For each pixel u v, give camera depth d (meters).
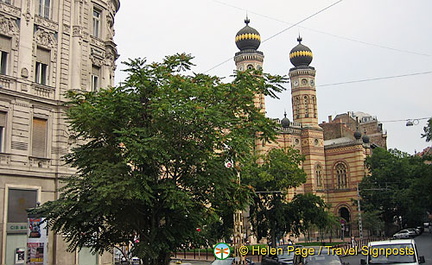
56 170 30.66
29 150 29.34
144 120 19.38
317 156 79.56
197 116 18.66
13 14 29.45
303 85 82.62
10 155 28.16
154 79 19.47
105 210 18.00
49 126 30.66
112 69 36.59
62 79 31.84
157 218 20.06
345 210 79.62
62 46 32.22
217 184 19.55
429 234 71.94
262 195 47.53
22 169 28.62
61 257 29.77
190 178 19.50
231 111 21.69
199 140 19.86
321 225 48.78
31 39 30.30
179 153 19.02
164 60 21.31
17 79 29.06
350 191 77.94
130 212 19.31
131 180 17.48
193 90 19.75
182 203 17.78
